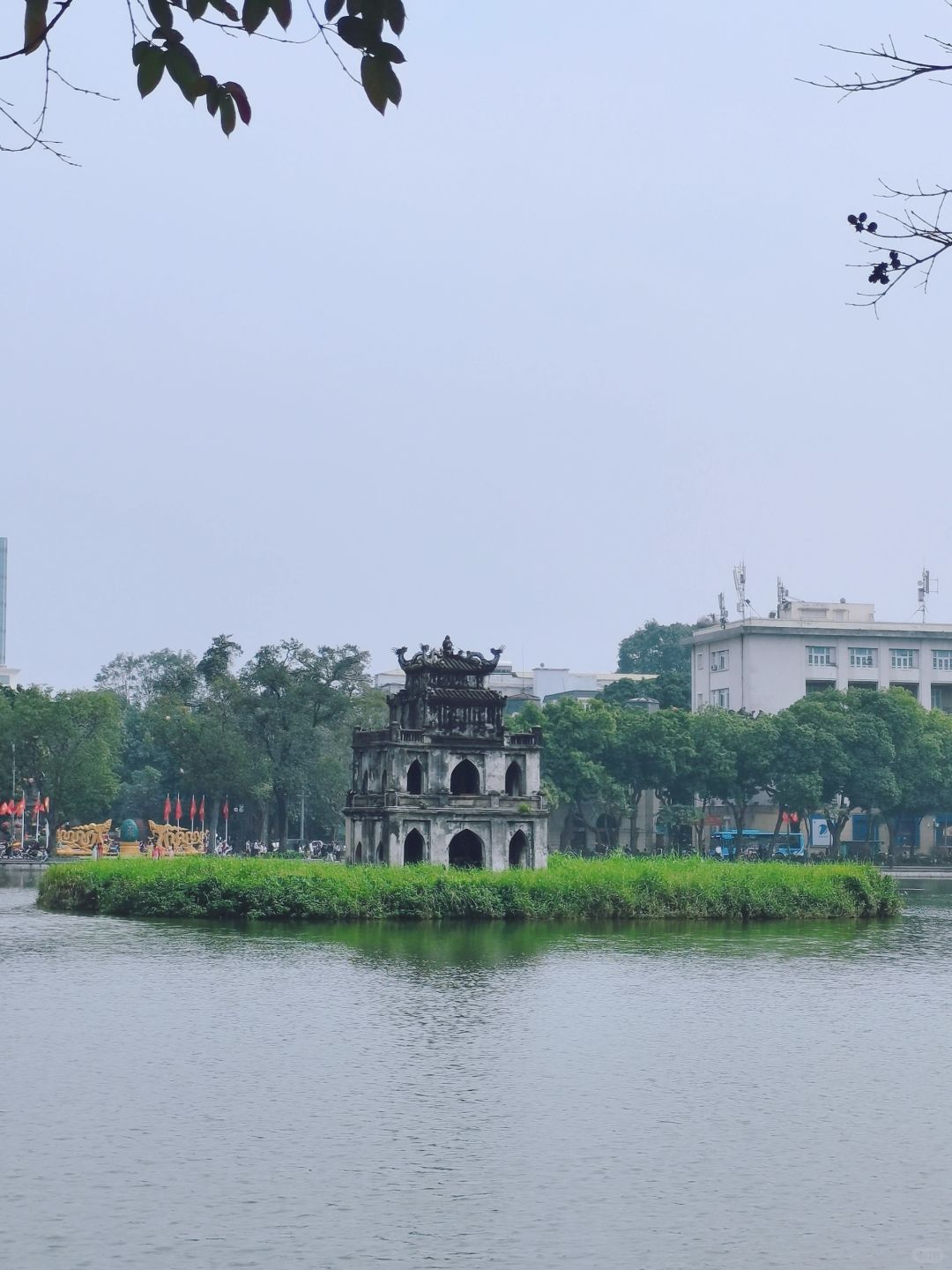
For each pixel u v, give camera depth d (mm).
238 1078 56938
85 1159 45875
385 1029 67125
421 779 134125
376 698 199500
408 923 112125
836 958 94938
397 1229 39812
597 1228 40125
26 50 15586
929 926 118375
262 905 113312
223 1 17109
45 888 126938
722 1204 42219
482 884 116375
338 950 94625
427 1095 54531
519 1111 52344
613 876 120188
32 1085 55219
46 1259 37312
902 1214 41469
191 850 189500
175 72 17547
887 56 17516
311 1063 59750
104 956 90688
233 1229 39656
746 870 125625
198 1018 69250
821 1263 37688
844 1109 53000
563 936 105250
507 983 81125
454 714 134625
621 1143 48375
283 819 190625
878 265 19797
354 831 136875
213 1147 47281
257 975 83125
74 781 193375
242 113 17875
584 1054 62344
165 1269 36656
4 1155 46125
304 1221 40375
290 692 188250
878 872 130125
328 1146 47656
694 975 85562
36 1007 71812
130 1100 53156
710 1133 49688
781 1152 47500
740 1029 68250
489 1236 39344
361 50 17125
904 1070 59656
